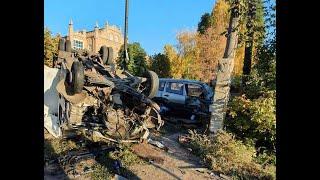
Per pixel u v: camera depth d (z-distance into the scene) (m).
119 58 17.73
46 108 8.21
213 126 8.46
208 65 25.47
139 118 7.48
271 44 7.60
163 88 12.25
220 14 25.16
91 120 7.55
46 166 6.04
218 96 8.49
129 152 7.12
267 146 7.67
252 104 7.59
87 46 30.11
